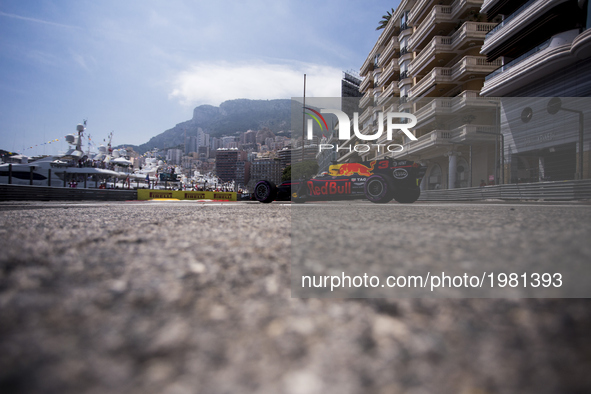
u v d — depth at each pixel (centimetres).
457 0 1836
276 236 159
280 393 40
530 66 1279
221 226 208
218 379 43
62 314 65
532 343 54
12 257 114
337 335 57
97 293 77
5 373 43
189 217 289
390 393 40
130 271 96
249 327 60
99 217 293
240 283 85
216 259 111
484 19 1834
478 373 45
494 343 54
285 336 57
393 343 54
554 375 45
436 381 43
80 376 43
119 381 42
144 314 65
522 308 67
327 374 45
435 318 64
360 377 44
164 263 106
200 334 57
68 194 1520
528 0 1289
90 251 126
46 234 173
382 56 2897
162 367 46
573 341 54
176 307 69
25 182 3253
